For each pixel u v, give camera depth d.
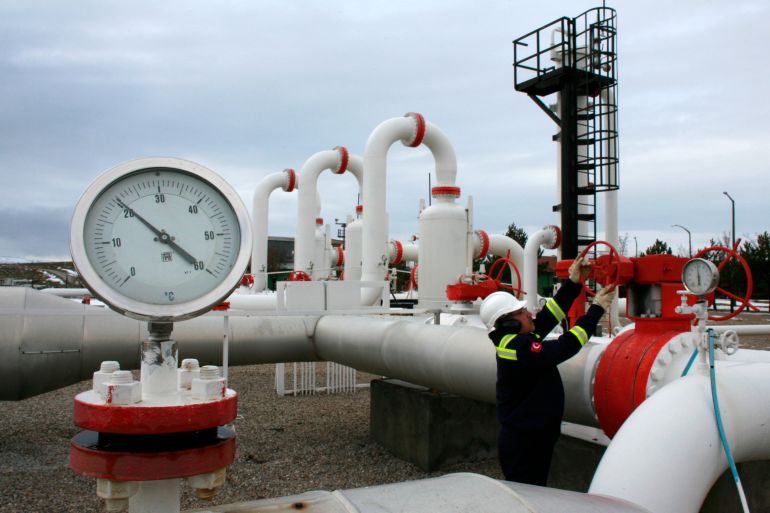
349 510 1.50
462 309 6.78
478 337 4.88
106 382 1.70
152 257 1.91
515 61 10.94
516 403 3.47
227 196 1.99
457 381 4.96
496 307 3.59
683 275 2.85
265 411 8.16
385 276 8.65
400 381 6.55
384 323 6.15
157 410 1.61
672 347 3.31
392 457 6.11
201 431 1.80
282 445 6.50
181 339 6.53
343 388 9.70
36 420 7.42
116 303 1.81
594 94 10.42
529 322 3.64
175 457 1.63
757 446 2.76
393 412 6.23
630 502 1.93
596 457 4.68
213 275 1.97
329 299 6.48
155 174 1.95
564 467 4.95
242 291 14.76
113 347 5.91
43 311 5.17
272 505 1.55
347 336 6.50
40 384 5.62
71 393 9.22
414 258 16.31
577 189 10.12
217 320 6.74
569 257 10.05
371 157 8.58
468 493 1.60
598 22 10.18
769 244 27.83
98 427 1.61
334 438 6.79
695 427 2.40
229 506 1.55
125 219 1.90
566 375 3.81
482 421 5.93
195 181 1.99
